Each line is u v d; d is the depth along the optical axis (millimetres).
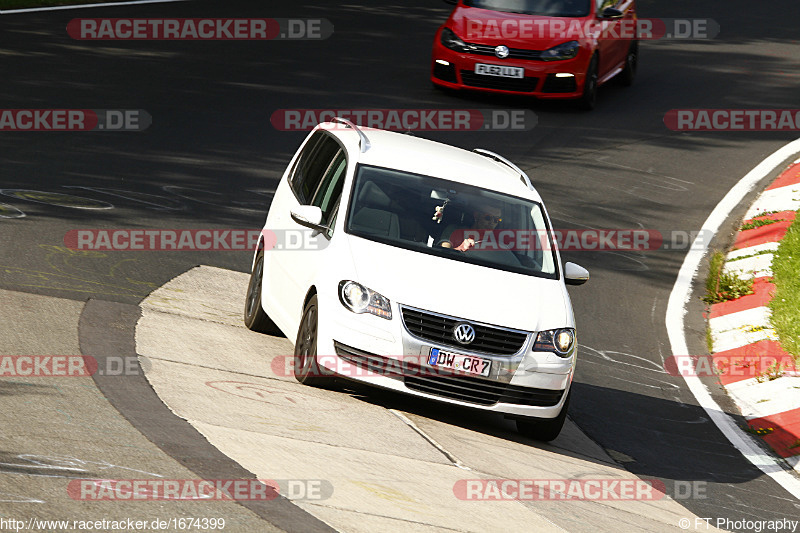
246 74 67625
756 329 40688
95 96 58312
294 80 67375
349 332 26172
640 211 54062
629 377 36000
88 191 43281
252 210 44812
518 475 24219
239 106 60219
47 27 74188
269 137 55250
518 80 65062
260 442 22234
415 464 23172
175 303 33094
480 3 68062
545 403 27031
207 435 22016
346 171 30375
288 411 24922
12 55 64438
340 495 20000
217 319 32625
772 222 52750
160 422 22297
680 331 41281
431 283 27047
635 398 34062
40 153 47312
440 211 29734
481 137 60125
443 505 20734
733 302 44156
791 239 49281
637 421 31953
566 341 27312
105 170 46562
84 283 32938
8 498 17156
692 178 59531
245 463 20797
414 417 27141
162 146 51500
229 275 37625
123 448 20406
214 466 20297
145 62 67625
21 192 41531
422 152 32594
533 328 26891
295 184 33500
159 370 26047
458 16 66750
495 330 26531
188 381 25625
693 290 45750
